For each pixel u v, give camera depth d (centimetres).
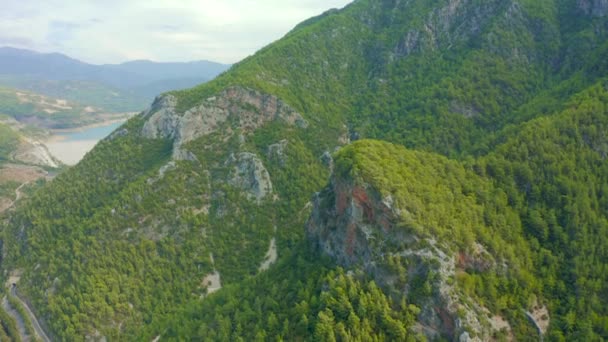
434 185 10531
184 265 15475
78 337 13138
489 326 8538
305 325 8969
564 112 13488
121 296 14212
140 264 15188
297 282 10419
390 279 8981
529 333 8800
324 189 12038
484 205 10462
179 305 14275
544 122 13038
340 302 8775
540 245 10231
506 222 10225
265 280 11644
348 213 10169
